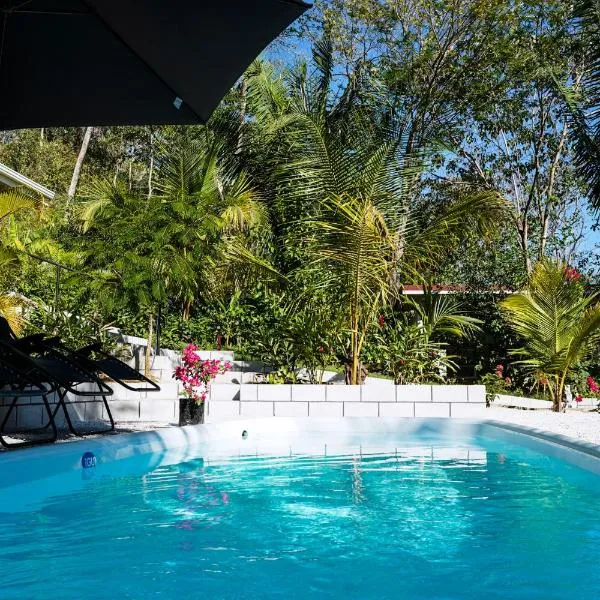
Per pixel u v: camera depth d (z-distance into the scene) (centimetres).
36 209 1634
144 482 625
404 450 838
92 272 1137
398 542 444
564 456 740
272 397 1091
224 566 389
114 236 1150
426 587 357
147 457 751
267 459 762
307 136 1187
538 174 2297
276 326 1209
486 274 1797
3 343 647
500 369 1370
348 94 1897
